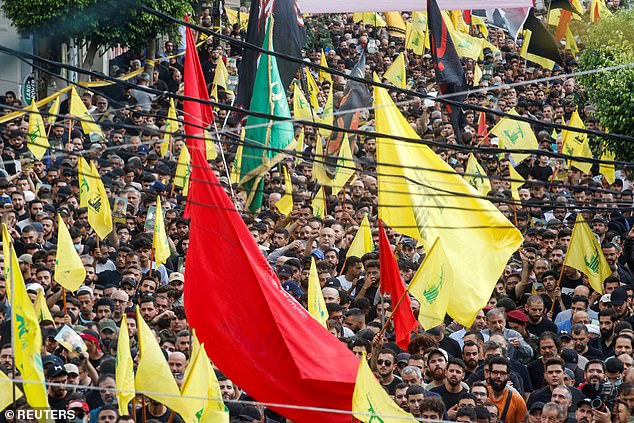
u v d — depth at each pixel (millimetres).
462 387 32781
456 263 33500
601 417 30891
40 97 59906
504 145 59531
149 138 59969
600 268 42781
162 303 37125
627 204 52844
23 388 28047
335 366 30641
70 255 36719
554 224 49406
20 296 27719
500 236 33625
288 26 40594
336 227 47156
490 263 33562
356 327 37875
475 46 81812
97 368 33500
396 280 34812
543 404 31297
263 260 31500
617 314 39594
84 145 55719
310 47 89125
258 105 39812
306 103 57469
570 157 27594
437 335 36812
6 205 43594
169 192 52000
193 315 31672
